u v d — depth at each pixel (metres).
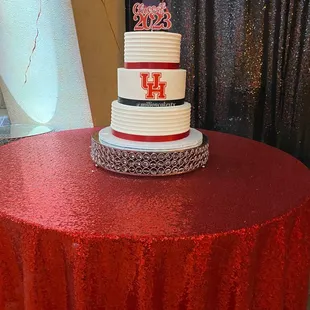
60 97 1.55
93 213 0.72
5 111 1.75
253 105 1.43
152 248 0.64
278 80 1.38
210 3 1.38
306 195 0.82
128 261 0.66
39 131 1.53
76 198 0.78
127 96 0.92
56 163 1.00
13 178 0.89
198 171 0.96
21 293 0.76
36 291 0.70
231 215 0.72
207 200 0.79
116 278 0.67
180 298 0.68
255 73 1.40
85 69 1.43
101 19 1.42
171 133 0.93
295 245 0.83
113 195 0.80
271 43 1.35
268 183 0.89
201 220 0.70
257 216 0.72
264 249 0.73
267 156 1.10
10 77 1.63
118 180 0.89
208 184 0.88
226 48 1.40
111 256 0.65
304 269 0.88
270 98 1.41
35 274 0.69
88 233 0.65
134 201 0.77
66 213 0.71
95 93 1.48
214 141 1.26
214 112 1.48
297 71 1.34
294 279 0.87
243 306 0.70
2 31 1.56
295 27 1.31
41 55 1.51
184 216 0.71
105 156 0.93
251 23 1.35
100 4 1.40
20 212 0.71
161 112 0.91
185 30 1.42
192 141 0.95
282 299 0.79
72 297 0.69
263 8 1.33
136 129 0.92
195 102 1.48
